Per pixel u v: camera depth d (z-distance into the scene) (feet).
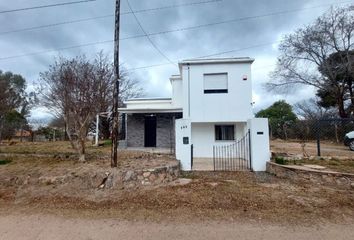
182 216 18.01
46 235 15.12
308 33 80.84
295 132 61.98
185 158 35.32
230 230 15.42
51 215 18.95
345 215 17.72
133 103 63.00
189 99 48.42
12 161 37.68
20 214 19.38
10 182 28.09
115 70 29.27
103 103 42.93
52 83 38.93
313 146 50.03
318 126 38.52
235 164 39.73
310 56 82.43
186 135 35.76
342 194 22.24
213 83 48.60
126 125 59.98
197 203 20.51
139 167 28.96
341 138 49.29
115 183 26.32
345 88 82.64
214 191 23.39
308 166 29.73
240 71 47.93
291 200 20.67
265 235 14.62
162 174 28.53
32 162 36.32
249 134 36.63
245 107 47.37
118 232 15.38
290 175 28.86
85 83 35.35
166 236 14.66
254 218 17.39
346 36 74.43
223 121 47.67
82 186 26.05
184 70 49.11
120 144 57.52
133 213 18.90
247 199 21.08
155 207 20.08
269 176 30.63
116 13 29.27
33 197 23.81
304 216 17.58
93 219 17.83
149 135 59.67
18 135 80.33
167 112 56.54
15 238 14.76
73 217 18.35
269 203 20.13
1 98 48.60
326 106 93.45
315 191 23.34
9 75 91.25
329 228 15.60
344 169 27.76
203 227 15.96
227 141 50.08
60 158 38.50
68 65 38.37
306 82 85.56
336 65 78.38
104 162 33.99
